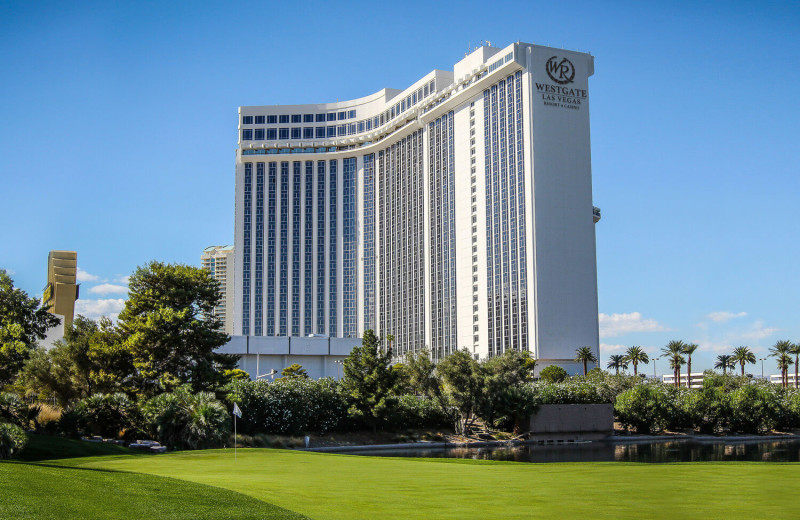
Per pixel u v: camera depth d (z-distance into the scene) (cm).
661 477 3169
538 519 2058
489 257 18512
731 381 15325
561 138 17825
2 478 2209
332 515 2102
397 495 2558
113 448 5172
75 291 13288
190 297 7450
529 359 15900
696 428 12288
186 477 3147
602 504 2350
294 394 9200
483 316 18512
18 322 7869
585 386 11644
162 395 6134
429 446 9262
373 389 9706
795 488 2752
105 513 1861
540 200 17412
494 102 18825
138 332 7150
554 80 17962
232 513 1964
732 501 2414
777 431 12838
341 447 8800
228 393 7931
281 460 4306
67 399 7925
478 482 3005
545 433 10725
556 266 17300
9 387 8025
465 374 10512
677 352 17362
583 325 17362
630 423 11750
